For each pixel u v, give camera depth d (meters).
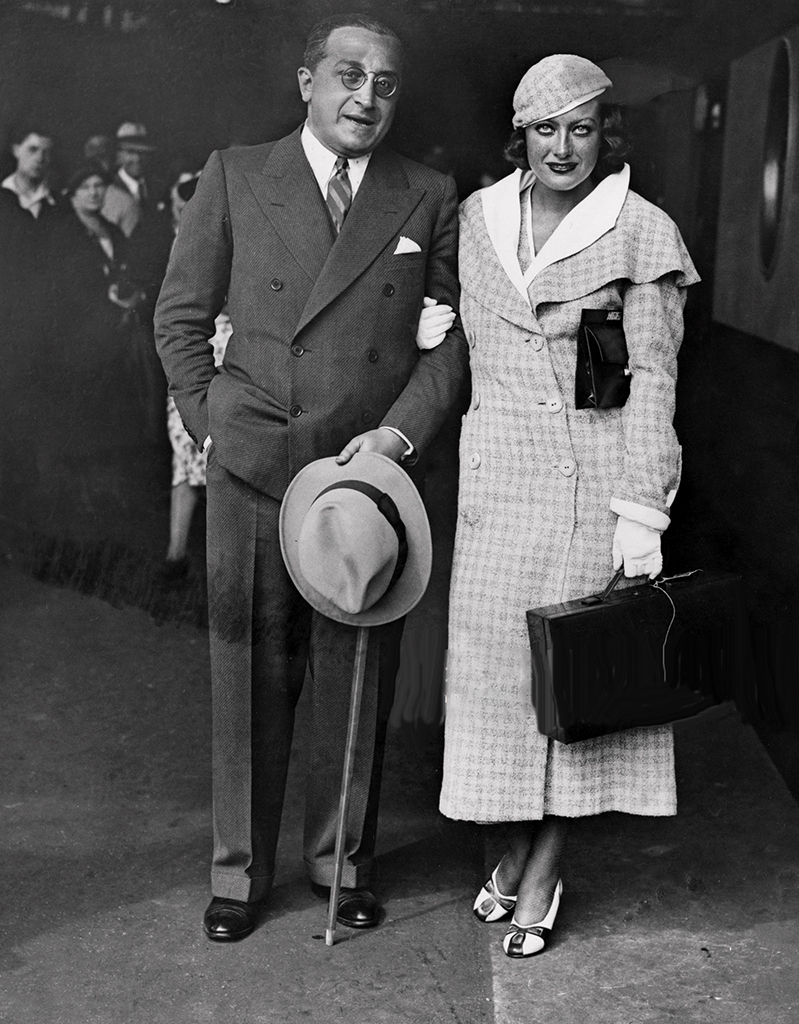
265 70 4.12
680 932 3.27
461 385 3.19
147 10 4.09
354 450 3.04
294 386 3.06
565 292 3.01
